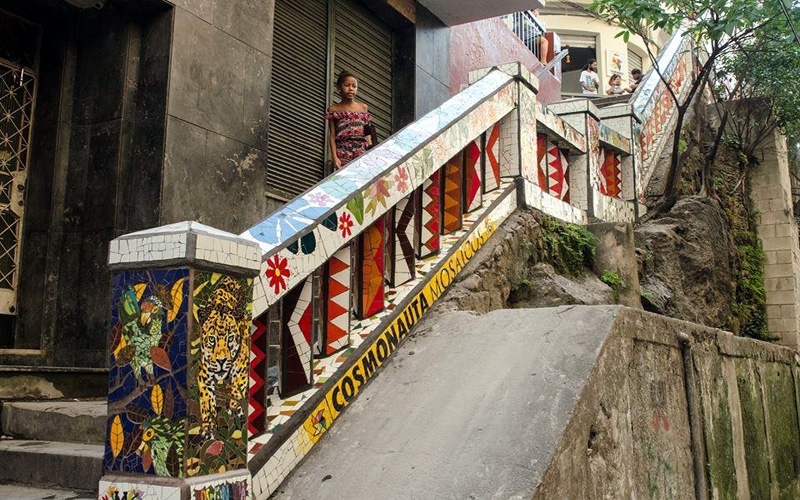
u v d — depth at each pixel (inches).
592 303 225.9
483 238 212.8
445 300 185.0
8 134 212.2
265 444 120.8
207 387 99.7
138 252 102.0
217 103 225.5
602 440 132.6
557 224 255.3
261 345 124.6
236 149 231.3
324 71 315.6
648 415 155.6
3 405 168.2
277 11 290.2
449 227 207.3
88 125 214.7
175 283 99.3
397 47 366.3
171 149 208.4
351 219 151.8
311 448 131.6
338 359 145.4
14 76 214.8
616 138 353.4
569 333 146.0
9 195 211.2
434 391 142.2
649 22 346.0
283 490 122.9
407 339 167.5
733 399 216.2
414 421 133.6
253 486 116.4
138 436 99.2
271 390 136.3
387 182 168.4
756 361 249.1
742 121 477.7
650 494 150.8
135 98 213.9
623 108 372.2
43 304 205.8
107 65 215.2
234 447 104.2
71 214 211.3
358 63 339.3
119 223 206.2
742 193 468.4
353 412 142.6
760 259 452.1
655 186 405.4
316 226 139.9
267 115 245.1
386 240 176.9
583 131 307.0
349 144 258.1
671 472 163.8
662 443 161.0
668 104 462.6
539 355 141.7
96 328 200.7
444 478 114.3
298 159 295.3
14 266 210.7
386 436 131.2
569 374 132.7
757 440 233.6
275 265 126.1
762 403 246.8
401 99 362.6
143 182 207.8
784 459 262.4
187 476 95.2
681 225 373.7
